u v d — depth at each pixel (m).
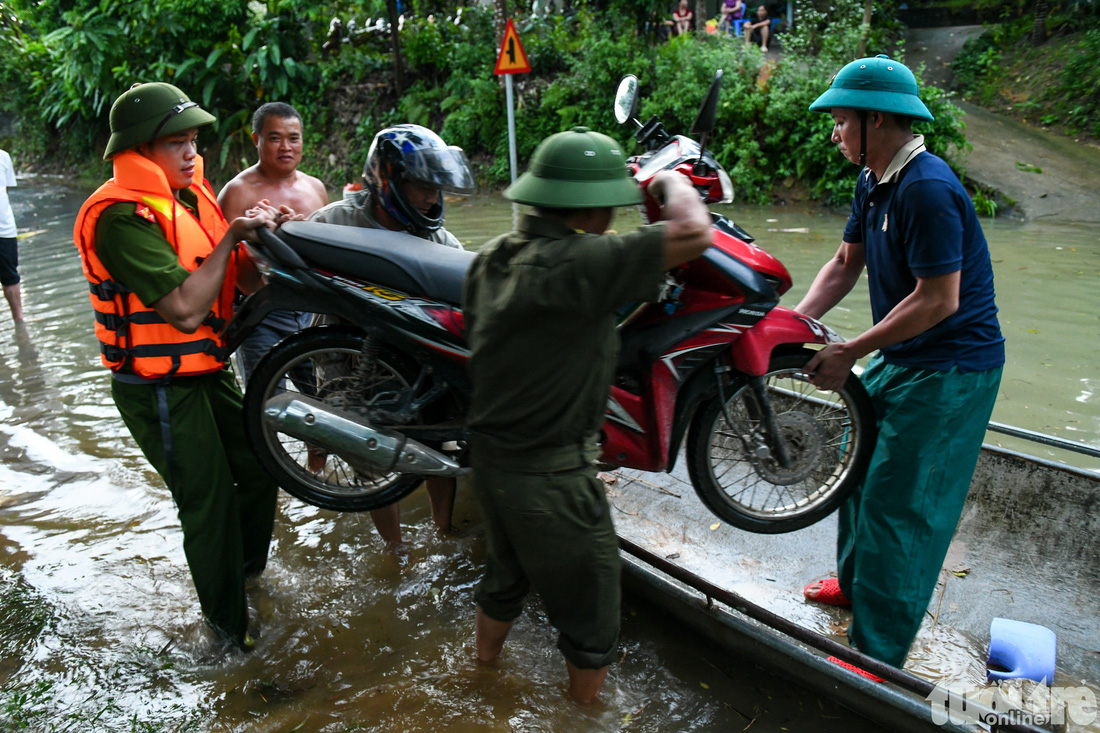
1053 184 10.49
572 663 2.45
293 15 17.00
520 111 14.16
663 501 3.83
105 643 2.93
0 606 3.15
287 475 2.76
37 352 6.22
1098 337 5.89
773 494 3.79
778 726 2.47
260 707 2.60
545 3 16.31
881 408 2.70
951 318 2.51
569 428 2.17
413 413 2.67
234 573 2.80
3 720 2.56
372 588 3.23
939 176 2.39
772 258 2.63
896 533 2.60
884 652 2.64
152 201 2.53
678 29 15.42
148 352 2.60
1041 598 3.09
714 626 2.73
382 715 2.55
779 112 11.49
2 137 23.09
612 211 2.12
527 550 2.27
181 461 2.68
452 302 2.56
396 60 15.81
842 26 12.73
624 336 2.62
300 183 3.96
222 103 17.58
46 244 10.84
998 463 3.41
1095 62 12.83
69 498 4.00
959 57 14.79
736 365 2.63
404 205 2.68
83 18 17.17
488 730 2.48
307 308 2.62
